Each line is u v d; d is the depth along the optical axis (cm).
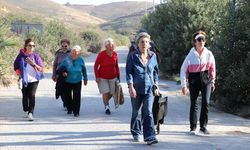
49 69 3278
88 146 1019
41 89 2059
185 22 2727
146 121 1027
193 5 2741
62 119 1345
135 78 1034
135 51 1045
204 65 1132
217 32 1703
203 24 2675
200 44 1128
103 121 1316
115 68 1425
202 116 1153
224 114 1484
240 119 1396
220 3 2736
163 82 2553
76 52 1402
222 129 1230
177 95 1945
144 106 1031
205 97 1141
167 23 2962
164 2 3041
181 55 2730
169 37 2772
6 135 1121
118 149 995
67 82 1392
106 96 1433
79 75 1390
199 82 1137
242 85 1516
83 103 1667
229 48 1580
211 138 1113
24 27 3906
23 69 1312
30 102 1319
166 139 1092
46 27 4641
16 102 1664
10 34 2320
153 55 1053
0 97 1783
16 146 1012
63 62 1399
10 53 2345
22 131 1169
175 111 1506
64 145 1027
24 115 1400
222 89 1563
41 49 3316
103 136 1119
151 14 3525
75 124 1269
